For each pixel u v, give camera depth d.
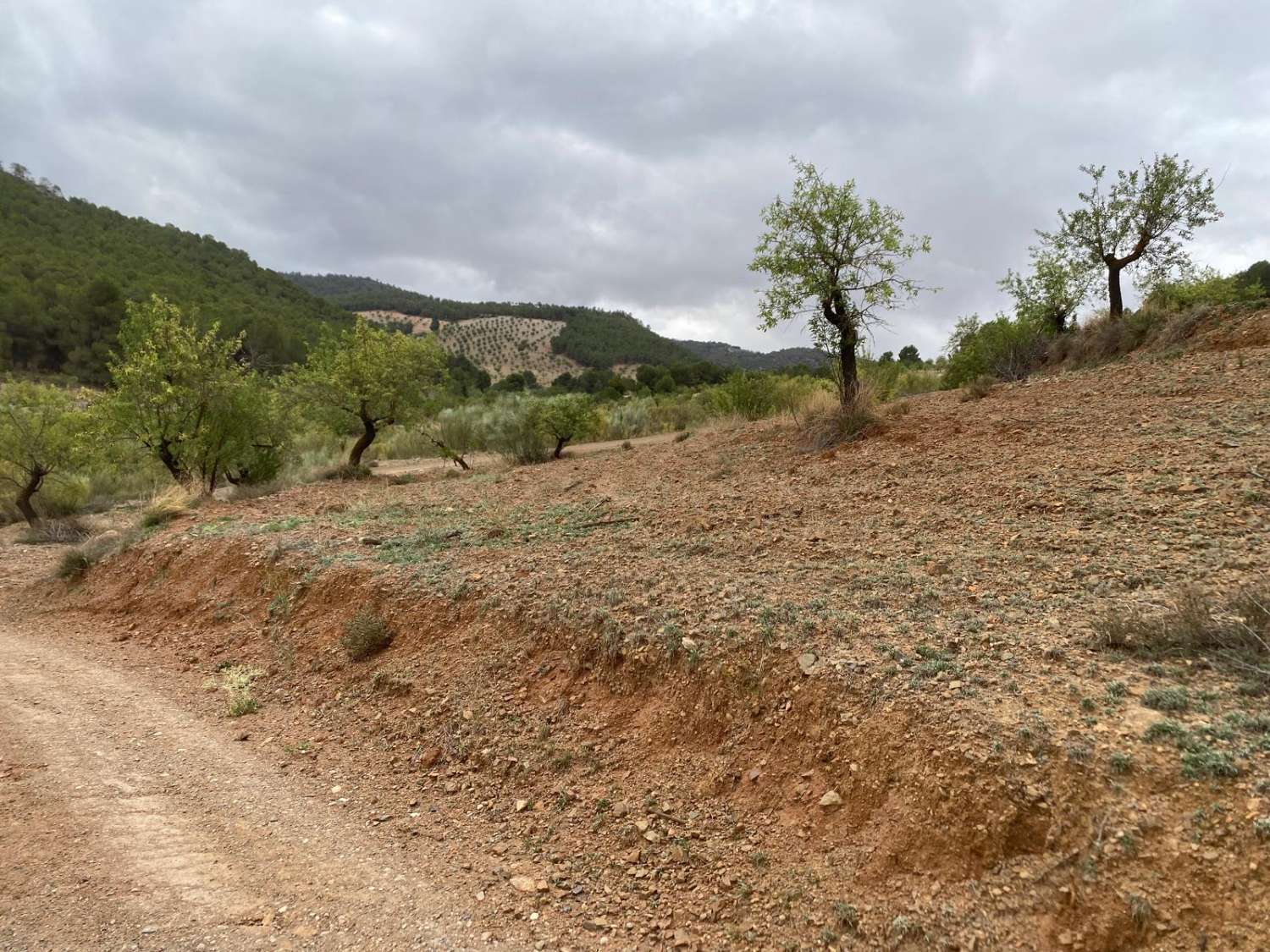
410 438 26.44
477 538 7.78
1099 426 7.64
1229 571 4.02
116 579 9.48
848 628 4.08
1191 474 5.64
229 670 6.47
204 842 3.77
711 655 4.15
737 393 17.28
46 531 15.15
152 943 2.95
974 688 3.30
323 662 6.06
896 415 10.51
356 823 3.99
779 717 3.69
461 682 5.05
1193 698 2.95
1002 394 10.99
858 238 10.52
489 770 4.26
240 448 15.95
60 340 59.31
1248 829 2.30
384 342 18.38
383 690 5.38
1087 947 2.33
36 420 17.69
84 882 3.38
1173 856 2.36
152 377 14.60
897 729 3.22
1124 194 15.18
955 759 2.95
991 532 5.39
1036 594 4.23
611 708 4.34
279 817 4.06
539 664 4.88
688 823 3.48
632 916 3.09
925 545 5.38
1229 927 2.15
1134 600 3.93
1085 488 5.86
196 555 8.75
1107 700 3.04
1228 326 11.18
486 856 3.60
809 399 13.05
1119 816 2.53
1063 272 16.95
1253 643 3.24
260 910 3.20
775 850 3.19
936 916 2.61
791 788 3.41
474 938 3.02
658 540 6.64
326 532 8.71
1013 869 2.61
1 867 3.49
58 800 4.20
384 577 6.59
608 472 11.55
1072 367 14.38
